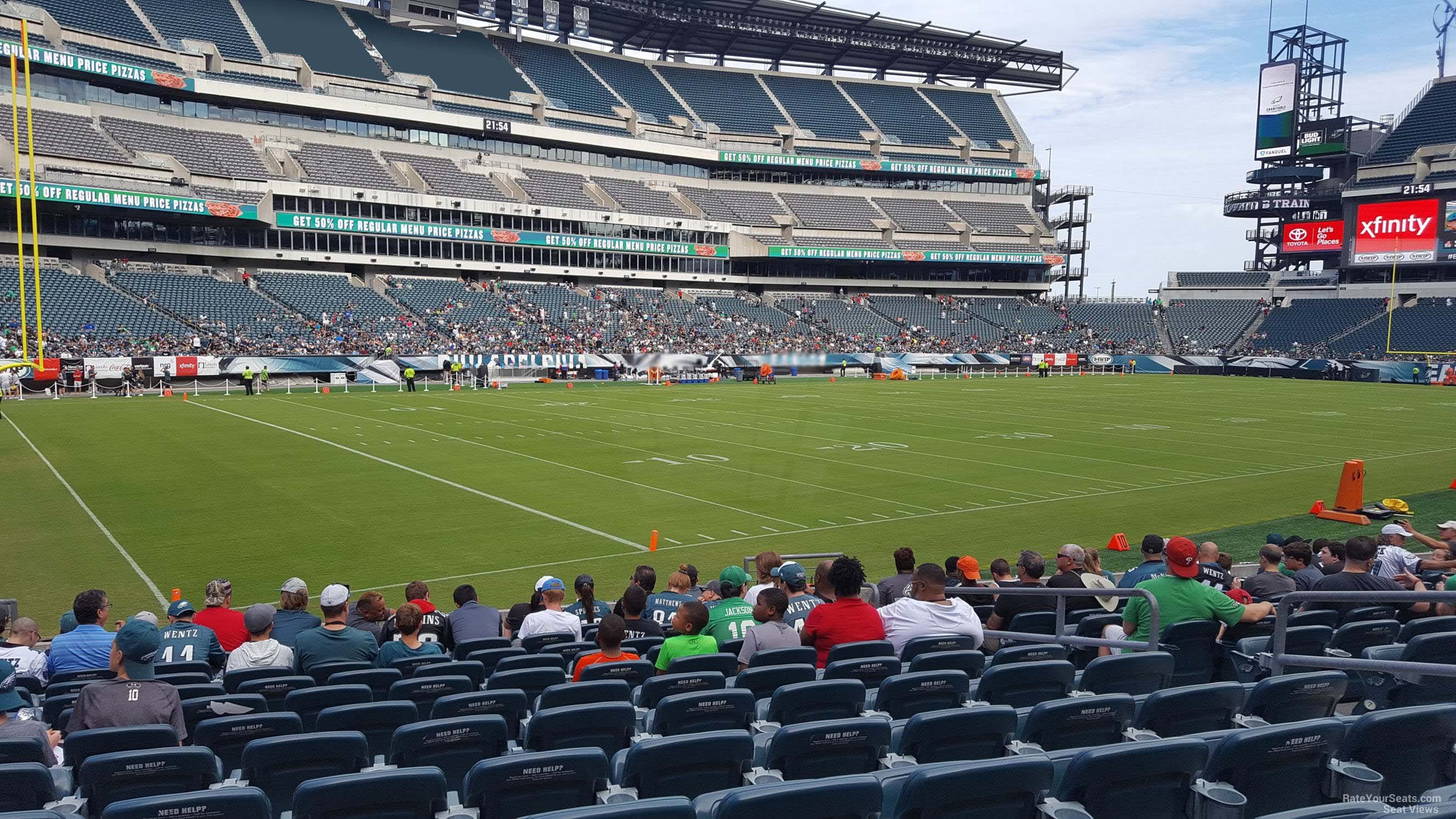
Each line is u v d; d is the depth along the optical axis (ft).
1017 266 290.56
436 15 238.89
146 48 188.14
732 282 263.49
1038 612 29.76
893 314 265.75
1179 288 286.46
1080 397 165.78
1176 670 23.08
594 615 36.70
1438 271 245.86
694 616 24.95
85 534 58.65
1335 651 22.88
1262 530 61.67
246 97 195.93
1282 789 13.07
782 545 58.13
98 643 28.60
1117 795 12.50
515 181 230.89
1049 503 70.90
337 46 219.82
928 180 289.12
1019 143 296.51
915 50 286.87
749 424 118.62
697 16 259.39
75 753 16.46
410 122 219.00
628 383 197.06
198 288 181.57
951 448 98.43
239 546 56.44
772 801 10.98
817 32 273.95
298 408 133.39
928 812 11.68
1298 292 268.21
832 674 21.08
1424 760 13.33
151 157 180.96
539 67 254.06
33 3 175.11
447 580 50.42
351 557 54.49
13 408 128.57
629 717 17.26
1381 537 35.83
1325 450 99.04
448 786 16.52
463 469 83.87
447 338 197.67
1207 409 143.43
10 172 157.38
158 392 156.87
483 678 24.30
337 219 201.57
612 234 237.66
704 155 258.57
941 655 21.67
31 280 161.89
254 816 12.62
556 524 63.46
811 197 277.03
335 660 26.99
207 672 27.20
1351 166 263.29
